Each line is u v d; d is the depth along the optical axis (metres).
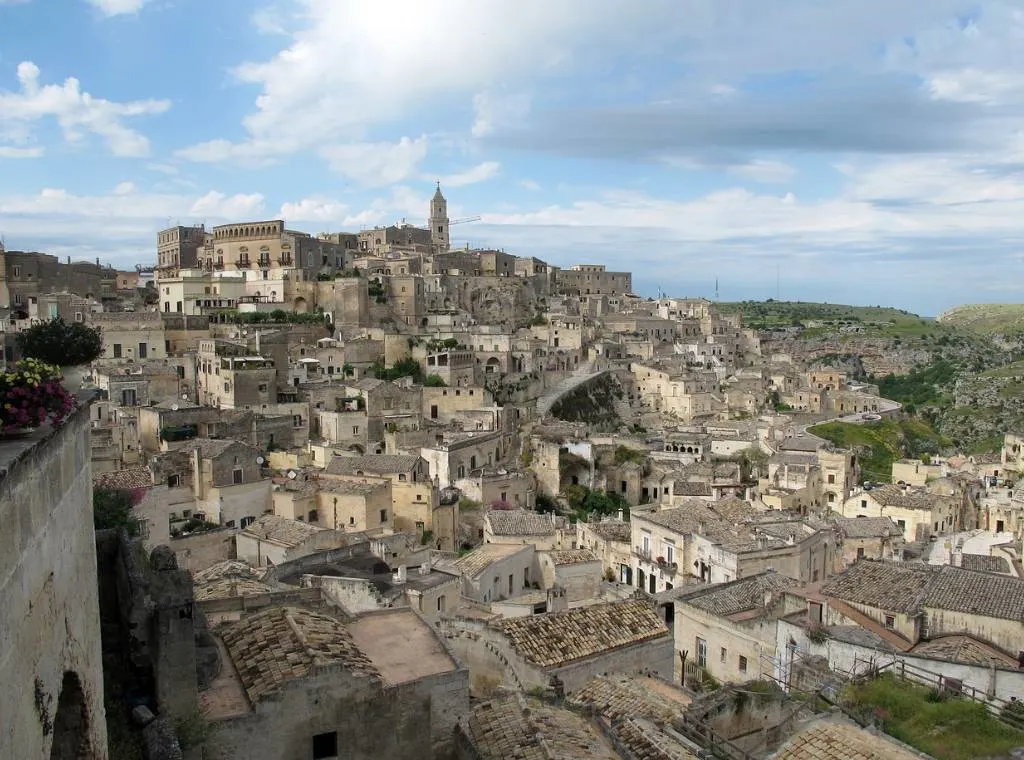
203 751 25.66
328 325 180.00
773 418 192.50
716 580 73.06
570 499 134.88
